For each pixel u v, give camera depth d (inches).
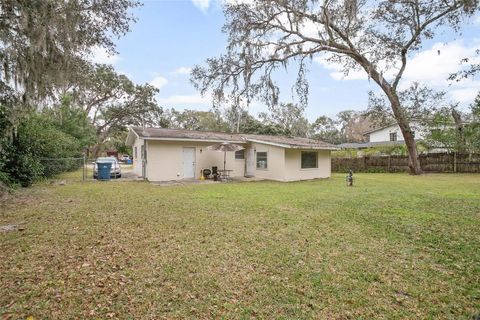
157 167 601.3
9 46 271.4
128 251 173.3
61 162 620.1
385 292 128.6
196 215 269.3
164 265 153.3
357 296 124.5
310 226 232.5
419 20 648.4
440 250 179.9
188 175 644.7
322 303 118.6
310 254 171.6
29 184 456.1
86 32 305.0
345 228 227.1
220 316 108.3
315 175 695.7
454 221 247.6
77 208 294.8
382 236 207.3
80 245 182.4
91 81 359.3
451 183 547.5
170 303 116.7
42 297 119.2
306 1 537.6
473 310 114.7
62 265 151.4
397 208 303.3
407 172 867.4
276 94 594.6
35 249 173.9
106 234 206.1
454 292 129.1
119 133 1541.6
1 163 389.4
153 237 200.8
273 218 259.1
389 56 668.7
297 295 124.4
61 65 294.2
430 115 767.7
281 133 1229.7
